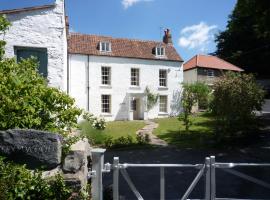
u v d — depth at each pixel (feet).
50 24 38.37
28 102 20.21
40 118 20.63
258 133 61.62
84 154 18.90
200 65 131.54
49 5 38.29
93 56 105.40
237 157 45.62
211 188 17.83
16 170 16.87
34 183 16.70
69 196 17.15
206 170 17.85
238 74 67.77
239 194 29.07
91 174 18.01
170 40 124.47
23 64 22.90
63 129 22.29
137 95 112.06
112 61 108.58
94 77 105.29
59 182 17.01
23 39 37.68
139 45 117.08
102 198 18.99
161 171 18.25
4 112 19.52
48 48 38.17
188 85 110.42
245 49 169.89
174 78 118.52
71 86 101.76
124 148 54.75
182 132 71.46
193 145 56.24
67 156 18.60
